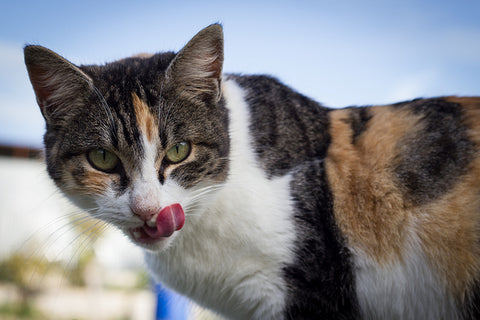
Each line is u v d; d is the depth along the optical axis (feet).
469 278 1.22
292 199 1.24
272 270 1.23
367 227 1.25
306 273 1.23
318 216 1.25
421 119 1.30
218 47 1.22
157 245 1.17
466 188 1.22
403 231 1.24
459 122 1.27
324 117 1.36
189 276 1.29
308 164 1.28
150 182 1.16
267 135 1.29
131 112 1.19
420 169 1.25
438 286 1.24
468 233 1.21
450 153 1.25
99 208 1.19
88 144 1.18
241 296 1.27
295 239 1.23
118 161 1.19
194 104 1.23
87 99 1.20
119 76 1.23
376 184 1.26
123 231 1.22
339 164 1.29
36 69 1.19
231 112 1.29
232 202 1.22
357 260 1.25
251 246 1.23
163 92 1.21
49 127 1.23
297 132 1.31
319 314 1.24
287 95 1.37
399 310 1.26
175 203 1.17
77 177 1.19
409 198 1.24
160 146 1.18
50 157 1.22
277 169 1.26
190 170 1.21
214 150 1.23
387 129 1.31
